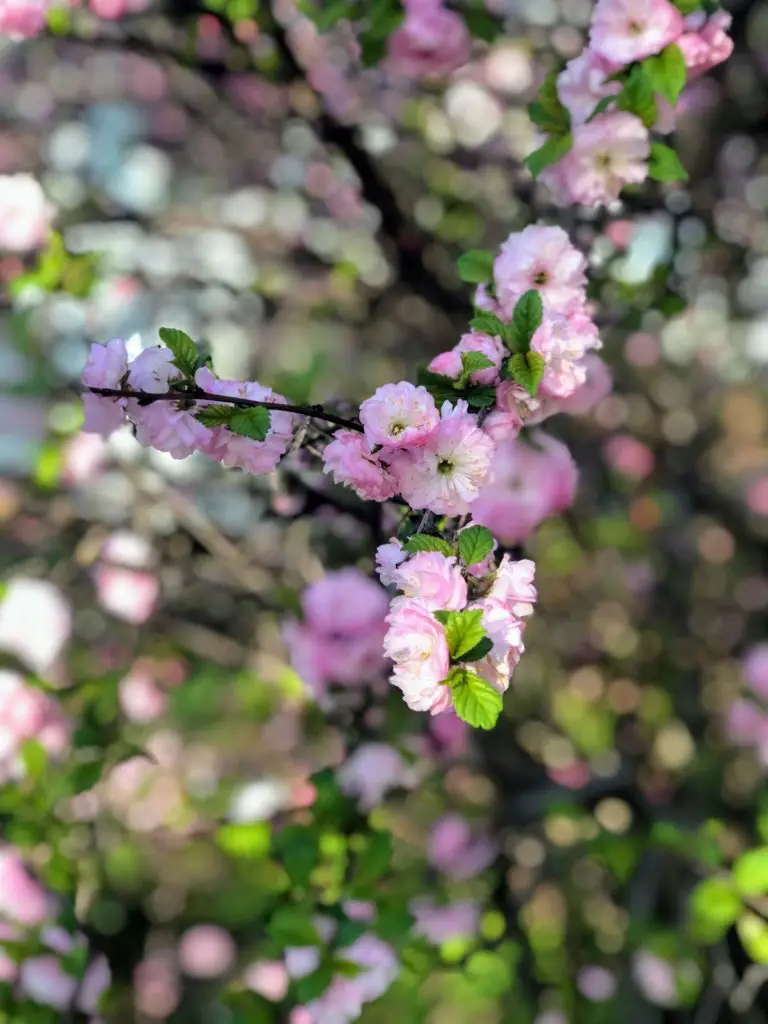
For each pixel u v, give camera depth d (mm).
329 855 757
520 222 825
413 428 476
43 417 969
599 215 763
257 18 946
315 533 889
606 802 1038
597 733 1139
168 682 1055
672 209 853
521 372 507
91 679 875
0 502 1018
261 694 981
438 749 995
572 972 954
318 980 713
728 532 1294
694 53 612
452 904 890
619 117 608
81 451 933
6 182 815
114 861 979
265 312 1206
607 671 1211
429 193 1125
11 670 855
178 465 940
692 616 1254
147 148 1423
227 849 782
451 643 457
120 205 1279
